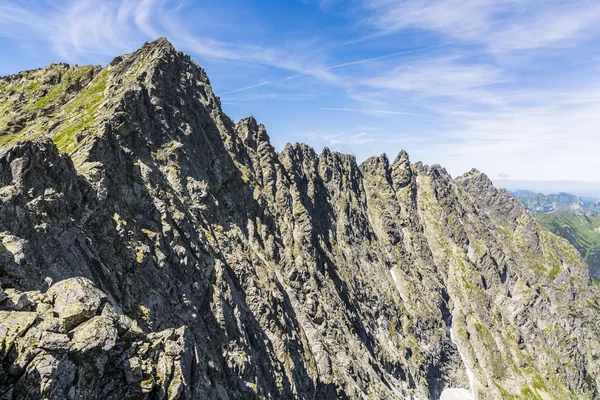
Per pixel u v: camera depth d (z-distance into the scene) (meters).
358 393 96.12
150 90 88.94
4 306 23.80
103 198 50.50
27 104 112.50
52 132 80.19
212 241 79.88
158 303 50.16
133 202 58.84
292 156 171.50
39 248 35.34
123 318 29.23
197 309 59.44
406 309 167.88
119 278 46.44
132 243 52.22
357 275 155.75
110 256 47.16
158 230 59.69
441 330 173.38
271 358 74.12
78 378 23.12
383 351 133.25
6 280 29.30
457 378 167.12
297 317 101.50
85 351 23.59
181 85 106.19
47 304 25.38
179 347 32.41
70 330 24.52
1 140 91.62
